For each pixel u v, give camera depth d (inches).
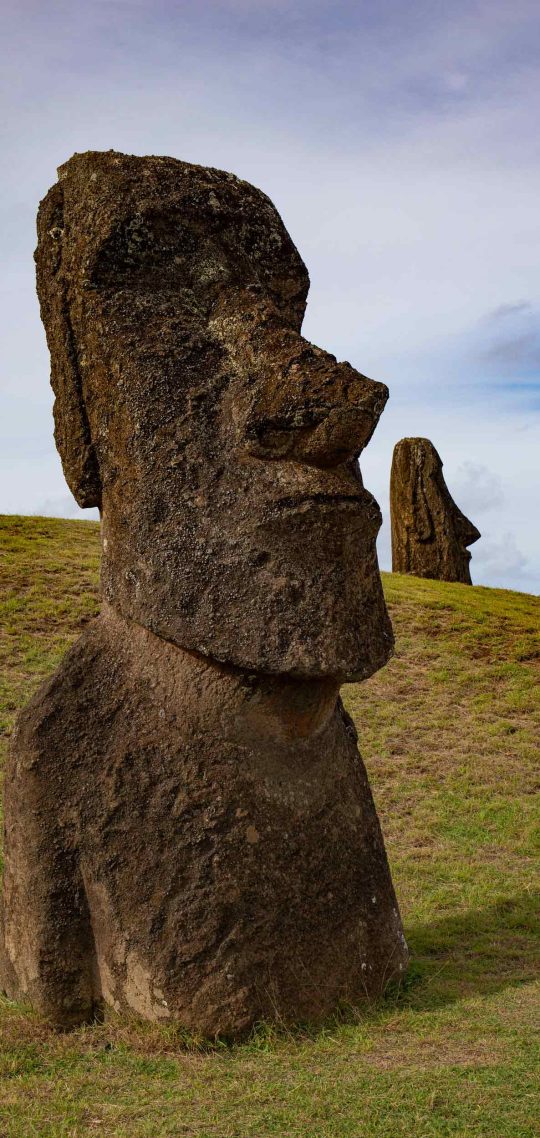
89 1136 136.3
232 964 173.5
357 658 181.5
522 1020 175.6
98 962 181.3
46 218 207.6
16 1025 177.2
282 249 211.6
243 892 177.8
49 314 206.2
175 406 186.7
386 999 191.3
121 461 190.7
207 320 197.0
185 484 183.6
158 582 182.7
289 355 184.5
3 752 393.1
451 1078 148.6
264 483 180.1
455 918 262.7
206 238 200.8
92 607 571.2
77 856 183.6
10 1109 144.8
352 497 181.0
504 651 581.6
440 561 792.3
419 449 815.7
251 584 177.8
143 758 184.2
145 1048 166.9
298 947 180.4
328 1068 156.9
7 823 192.9
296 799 188.7
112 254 193.0
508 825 358.0
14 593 587.8
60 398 203.5
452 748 446.6
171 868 177.5
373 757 431.8
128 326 191.2
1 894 196.5
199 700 184.5
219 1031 170.4
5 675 475.8
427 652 575.5
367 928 193.2
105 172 197.5
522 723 481.7
